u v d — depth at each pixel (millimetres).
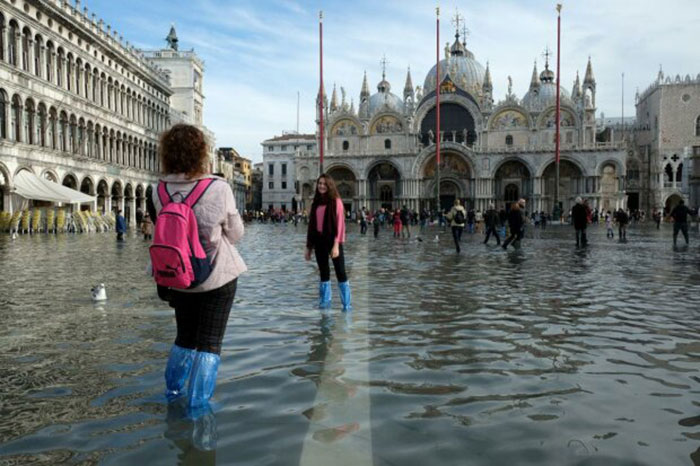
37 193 38812
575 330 7988
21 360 6297
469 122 95562
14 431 4328
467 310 9523
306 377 5680
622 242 31141
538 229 56281
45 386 5406
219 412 4719
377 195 98625
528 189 91438
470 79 102438
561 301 10477
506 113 92625
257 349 6805
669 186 97312
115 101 58719
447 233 45500
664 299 10727
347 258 20188
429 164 94625
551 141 91062
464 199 93500
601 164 85875
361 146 97375
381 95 107562
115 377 5691
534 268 16547
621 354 6680
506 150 88938
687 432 4348
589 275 14727
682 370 6031
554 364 6234
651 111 101875
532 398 5113
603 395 5211
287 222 96188
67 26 47312
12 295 11031
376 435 4230
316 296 10961
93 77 53500
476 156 90125
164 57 87812
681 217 27266
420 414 4680
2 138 37562
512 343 7195
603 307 9859
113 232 45625
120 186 59219
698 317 8953
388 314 9117
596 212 85750
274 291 11633
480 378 5699
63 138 47156
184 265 4547
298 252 23203
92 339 7293
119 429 4363
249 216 101188
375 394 5180
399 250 24750
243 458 3838
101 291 10422
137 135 64562
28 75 40750
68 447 4039
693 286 12555
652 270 15945
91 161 51562
